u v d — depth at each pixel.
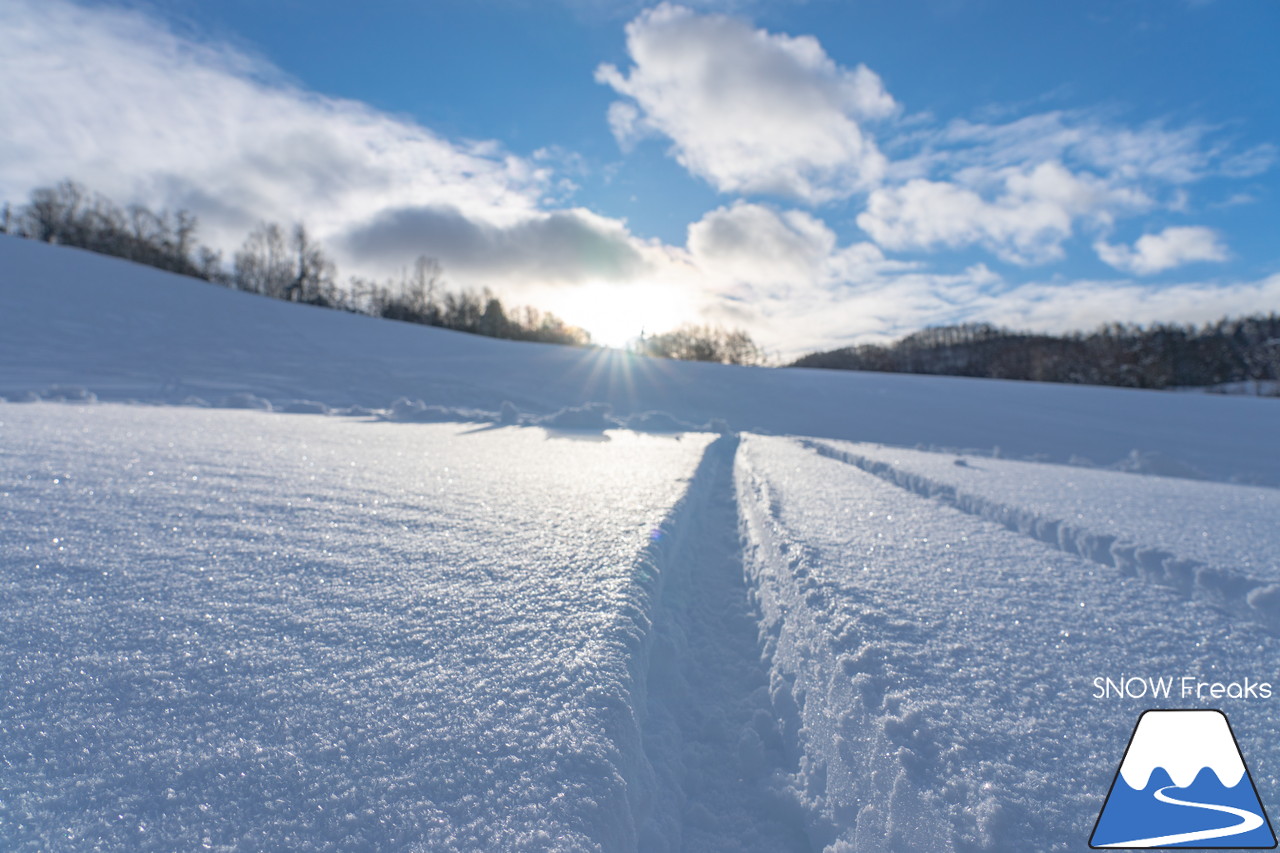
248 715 1.08
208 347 12.16
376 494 2.82
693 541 2.99
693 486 3.69
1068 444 9.95
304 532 2.16
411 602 1.60
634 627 1.56
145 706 1.09
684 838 1.24
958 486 3.94
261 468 3.27
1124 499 3.91
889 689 1.38
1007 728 1.24
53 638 1.29
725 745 1.55
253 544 1.98
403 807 0.91
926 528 2.91
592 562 1.99
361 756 1.00
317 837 0.85
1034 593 2.01
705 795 1.38
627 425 8.13
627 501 3.01
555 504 2.86
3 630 1.31
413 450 4.55
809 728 1.48
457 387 11.25
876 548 2.49
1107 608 1.89
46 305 12.93
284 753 1.00
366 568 1.83
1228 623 1.79
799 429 10.53
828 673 1.54
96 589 1.54
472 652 1.36
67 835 0.82
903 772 1.13
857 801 1.20
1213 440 10.23
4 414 4.80
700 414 11.16
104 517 2.13
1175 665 1.52
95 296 14.24
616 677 1.30
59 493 2.39
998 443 9.95
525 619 1.54
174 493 2.55
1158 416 12.28
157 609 1.47
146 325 13.00
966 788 1.08
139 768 0.94
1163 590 2.07
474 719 1.12
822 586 1.99
